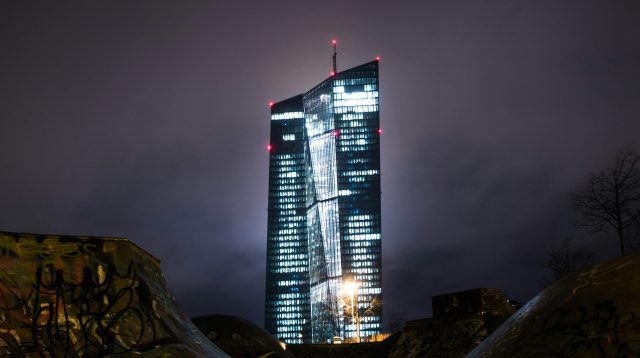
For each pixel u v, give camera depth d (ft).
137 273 25.55
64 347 22.74
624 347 18.94
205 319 51.13
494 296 44.34
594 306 20.76
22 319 22.70
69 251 24.57
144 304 24.88
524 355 21.29
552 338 21.03
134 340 23.79
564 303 21.88
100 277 24.58
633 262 21.58
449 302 46.24
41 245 24.22
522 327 22.90
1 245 23.62
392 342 60.70
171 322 25.62
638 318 19.43
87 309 23.81
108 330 23.62
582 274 22.72
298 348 63.77
